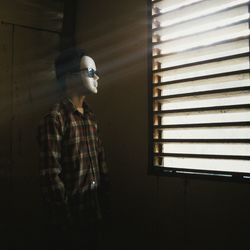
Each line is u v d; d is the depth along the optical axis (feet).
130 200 10.04
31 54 11.43
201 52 8.30
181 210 8.64
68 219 7.13
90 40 11.74
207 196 8.09
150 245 9.41
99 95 11.32
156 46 9.37
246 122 7.32
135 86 9.99
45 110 11.65
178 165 8.84
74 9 12.41
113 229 10.58
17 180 10.96
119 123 10.51
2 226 10.63
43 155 7.23
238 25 7.55
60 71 8.30
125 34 10.42
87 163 7.95
